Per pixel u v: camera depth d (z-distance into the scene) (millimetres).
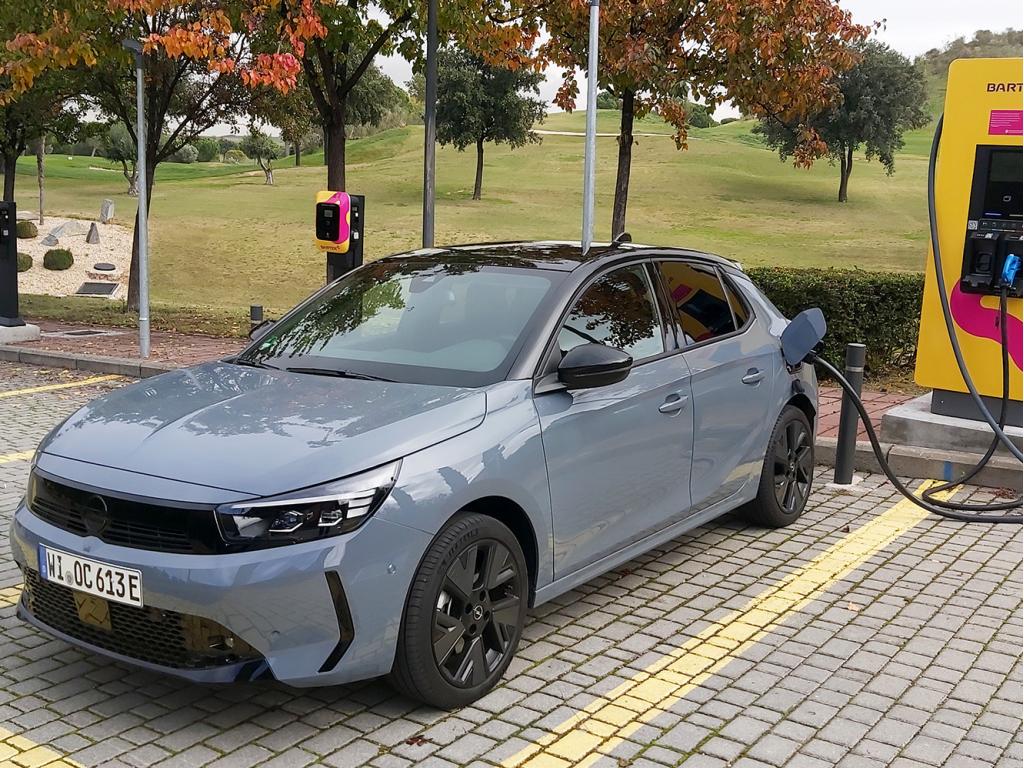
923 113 58062
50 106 18141
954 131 6641
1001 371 6785
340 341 4422
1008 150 6449
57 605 3541
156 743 3316
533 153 80250
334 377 4102
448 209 48031
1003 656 4152
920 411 7270
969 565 5266
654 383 4469
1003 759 3340
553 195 56062
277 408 3699
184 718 3490
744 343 5293
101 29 12180
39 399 9500
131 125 17031
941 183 6742
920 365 7074
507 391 3824
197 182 70562
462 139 52844
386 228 39250
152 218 42375
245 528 3127
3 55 12773
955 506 6156
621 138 12305
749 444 5285
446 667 3541
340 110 13562
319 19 10930
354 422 3520
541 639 4230
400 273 4848
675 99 12547
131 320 16234
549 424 3869
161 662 3264
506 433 3689
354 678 3275
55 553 3402
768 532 5766
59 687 3707
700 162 74062
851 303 9641
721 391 4953
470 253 4910
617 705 3654
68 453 3561
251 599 3092
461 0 12117
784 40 11070
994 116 6488
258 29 12133
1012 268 6488
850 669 4004
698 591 4828
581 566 4141
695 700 3709
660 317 4766
